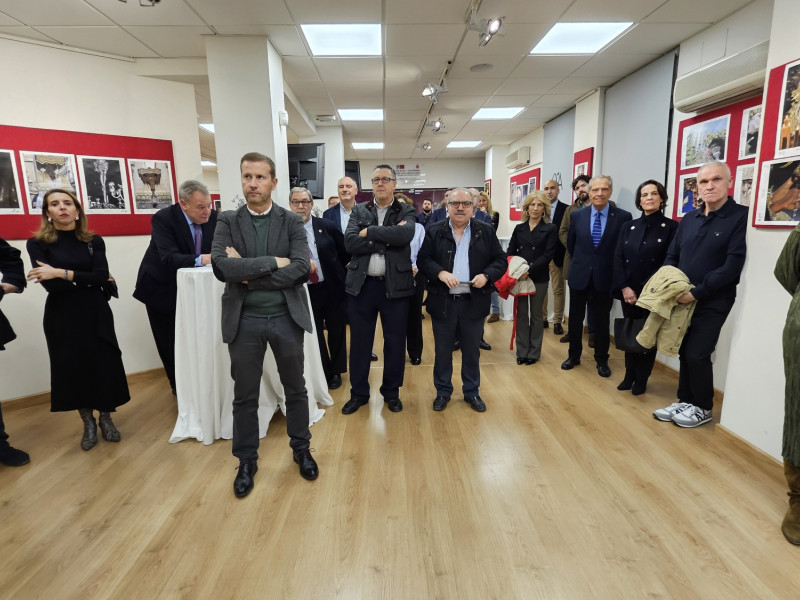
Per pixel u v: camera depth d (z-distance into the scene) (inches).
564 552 60.8
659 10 113.8
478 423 100.1
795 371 59.3
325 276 116.3
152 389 130.1
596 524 66.2
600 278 125.3
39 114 120.0
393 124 254.8
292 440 80.3
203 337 89.8
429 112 220.7
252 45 129.9
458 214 98.0
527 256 136.9
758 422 81.4
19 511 71.8
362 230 93.6
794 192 73.0
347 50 140.9
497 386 122.7
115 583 56.6
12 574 58.3
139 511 71.0
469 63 153.3
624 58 147.9
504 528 65.7
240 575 57.6
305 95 192.5
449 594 54.3
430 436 94.3
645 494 73.2
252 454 76.8
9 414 114.4
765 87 78.5
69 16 107.9
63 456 89.9
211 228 107.1
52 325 88.7
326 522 67.4
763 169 79.1
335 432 96.7
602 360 130.3
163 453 89.9
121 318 136.6
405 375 133.8
